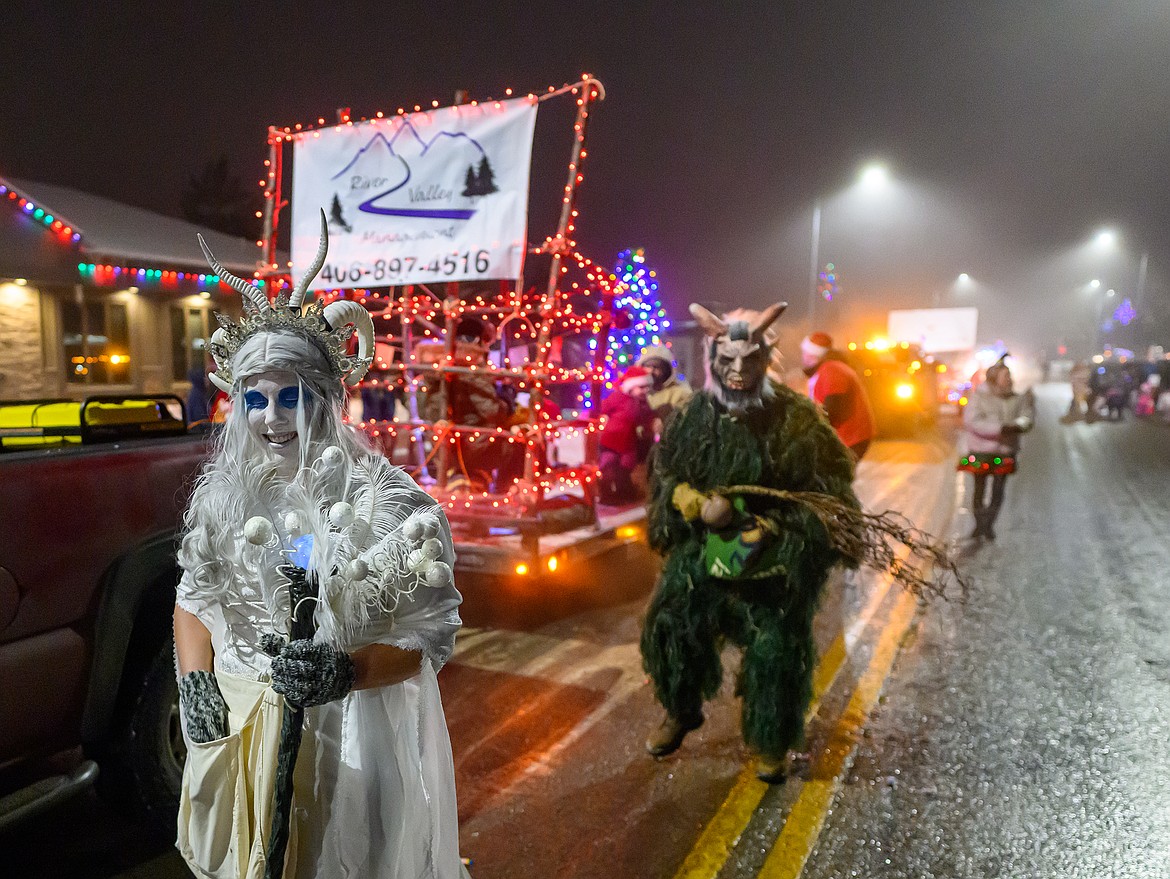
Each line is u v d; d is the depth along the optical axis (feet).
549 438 18.93
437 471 17.94
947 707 14.21
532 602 19.44
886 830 10.62
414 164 17.22
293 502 5.68
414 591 5.66
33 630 8.44
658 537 11.94
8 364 36.60
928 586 11.80
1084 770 12.10
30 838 10.24
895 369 55.47
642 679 15.12
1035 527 28.68
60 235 32.78
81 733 8.98
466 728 13.20
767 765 11.54
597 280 19.60
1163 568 23.29
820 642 17.38
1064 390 138.10
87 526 8.95
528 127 16.20
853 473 11.61
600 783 11.65
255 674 5.65
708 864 9.87
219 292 45.70
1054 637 17.66
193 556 5.79
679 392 21.75
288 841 5.48
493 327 19.31
